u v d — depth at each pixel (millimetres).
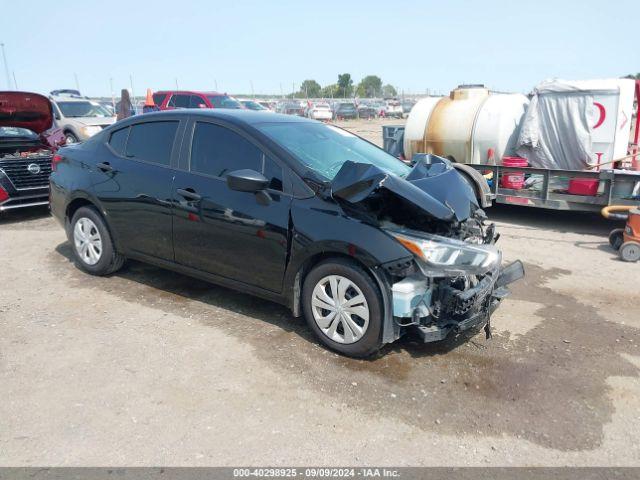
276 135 4473
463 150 9219
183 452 2961
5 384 3592
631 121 8805
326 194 3967
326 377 3729
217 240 4492
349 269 3812
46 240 7148
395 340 4145
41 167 8203
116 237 5289
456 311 3736
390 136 10547
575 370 3869
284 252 4109
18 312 4746
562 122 8289
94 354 4008
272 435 3117
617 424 3256
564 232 7953
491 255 3896
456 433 3156
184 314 4730
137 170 5023
